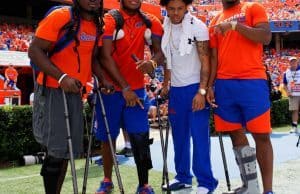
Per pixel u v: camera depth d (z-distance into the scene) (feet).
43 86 11.93
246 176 14.01
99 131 15.87
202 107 15.05
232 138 15.29
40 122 12.05
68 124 11.39
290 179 18.31
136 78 15.52
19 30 75.77
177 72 15.83
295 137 35.24
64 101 11.47
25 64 54.08
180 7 15.14
